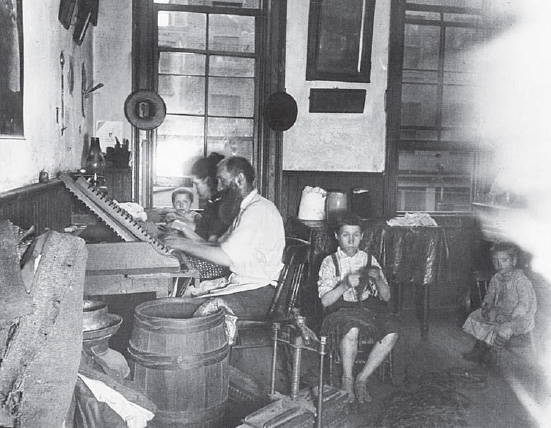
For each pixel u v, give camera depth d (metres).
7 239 1.64
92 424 1.93
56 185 3.15
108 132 5.17
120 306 3.41
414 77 5.54
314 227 4.70
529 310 3.94
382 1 5.36
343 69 5.37
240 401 2.85
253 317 3.40
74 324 1.68
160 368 2.52
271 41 5.27
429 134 5.61
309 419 2.48
